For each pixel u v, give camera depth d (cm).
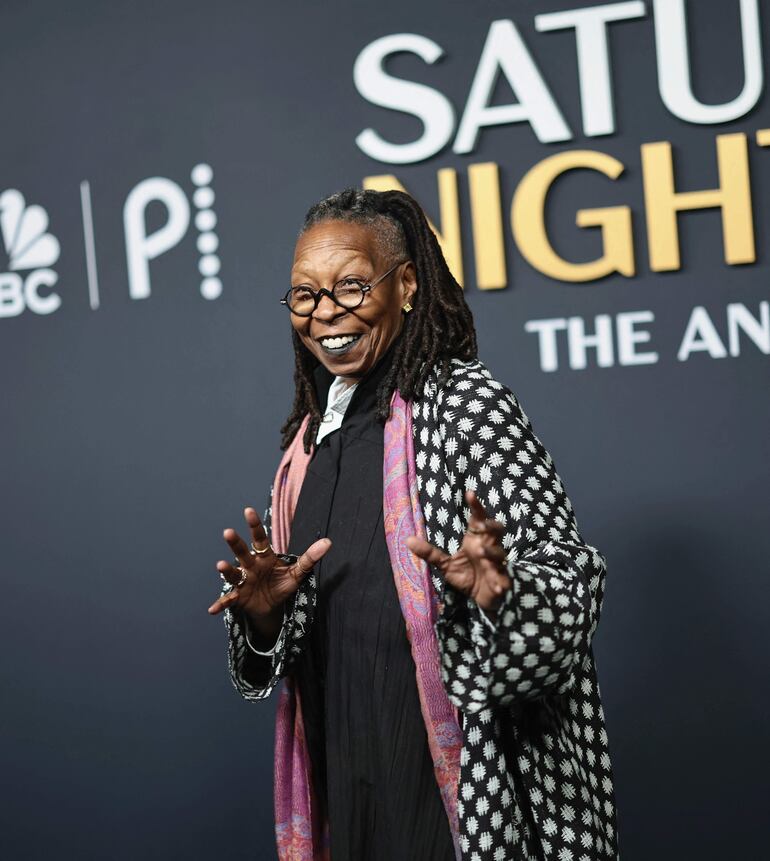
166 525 251
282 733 151
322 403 156
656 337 229
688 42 226
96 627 254
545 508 129
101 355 254
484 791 127
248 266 247
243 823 249
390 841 136
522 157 233
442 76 236
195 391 250
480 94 234
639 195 229
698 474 228
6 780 258
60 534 255
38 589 256
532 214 231
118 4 251
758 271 225
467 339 143
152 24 249
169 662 251
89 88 252
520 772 130
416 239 145
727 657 228
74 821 255
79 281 254
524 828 130
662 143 226
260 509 247
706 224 226
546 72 232
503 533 126
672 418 229
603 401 232
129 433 253
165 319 251
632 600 231
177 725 251
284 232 245
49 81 254
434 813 134
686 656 229
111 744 254
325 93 242
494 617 117
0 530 258
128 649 253
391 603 136
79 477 255
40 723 256
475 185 234
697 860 230
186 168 249
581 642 121
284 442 162
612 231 228
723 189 224
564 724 132
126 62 251
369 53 239
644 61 227
